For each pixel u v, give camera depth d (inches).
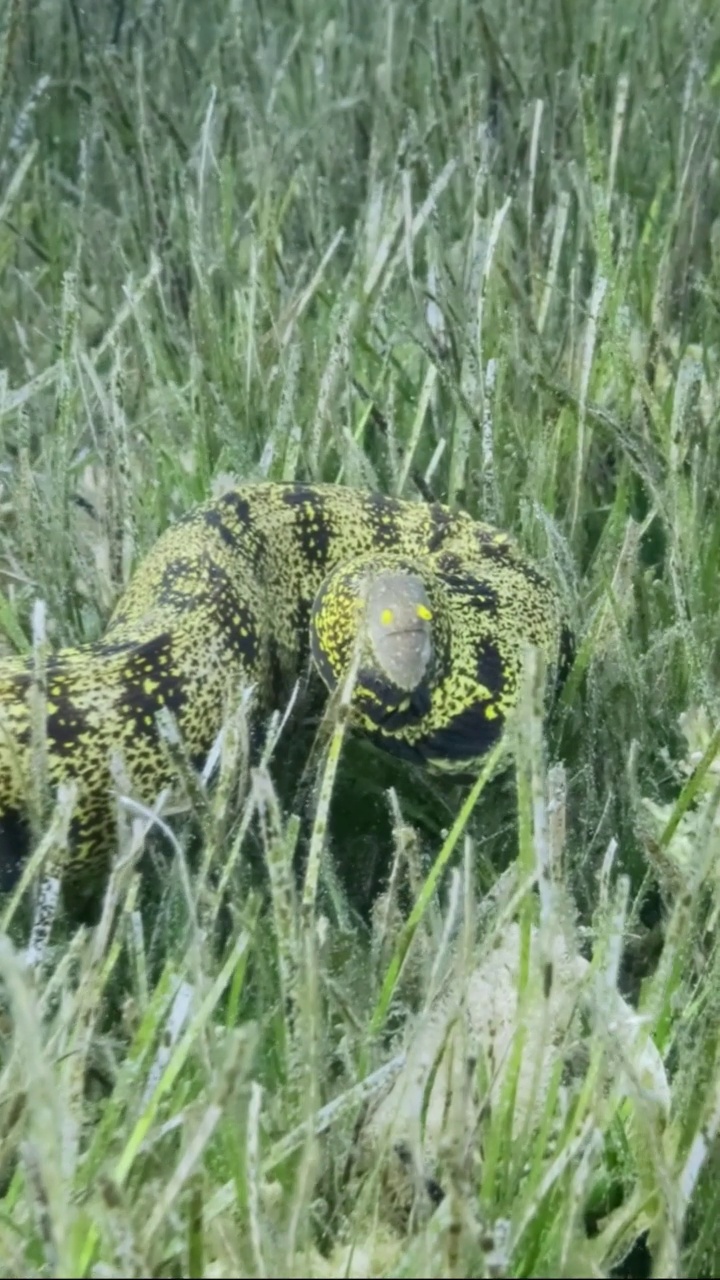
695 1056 80.9
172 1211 71.2
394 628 105.9
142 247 201.2
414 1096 74.7
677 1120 79.7
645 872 109.0
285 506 137.5
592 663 124.3
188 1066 81.9
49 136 240.7
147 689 104.3
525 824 79.0
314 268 194.9
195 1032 74.2
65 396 151.2
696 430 157.0
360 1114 80.3
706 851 88.9
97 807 100.5
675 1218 70.4
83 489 152.9
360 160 229.3
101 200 232.2
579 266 185.5
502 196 204.5
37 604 98.7
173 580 118.4
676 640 127.3
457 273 184.5
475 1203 69.1
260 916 100.3
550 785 91.7
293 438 148.6
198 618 112.3
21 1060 79.7
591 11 267.3
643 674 126.2
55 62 248.4
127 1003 84.2
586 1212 80.0
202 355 171.0
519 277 183.8
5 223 191.5
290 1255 67.7
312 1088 72.7
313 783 109.7
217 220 206.4
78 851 101.0
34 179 214.8
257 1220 67.7
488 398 148.9
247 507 134.3
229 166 192.1
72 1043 79.4
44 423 164.9
